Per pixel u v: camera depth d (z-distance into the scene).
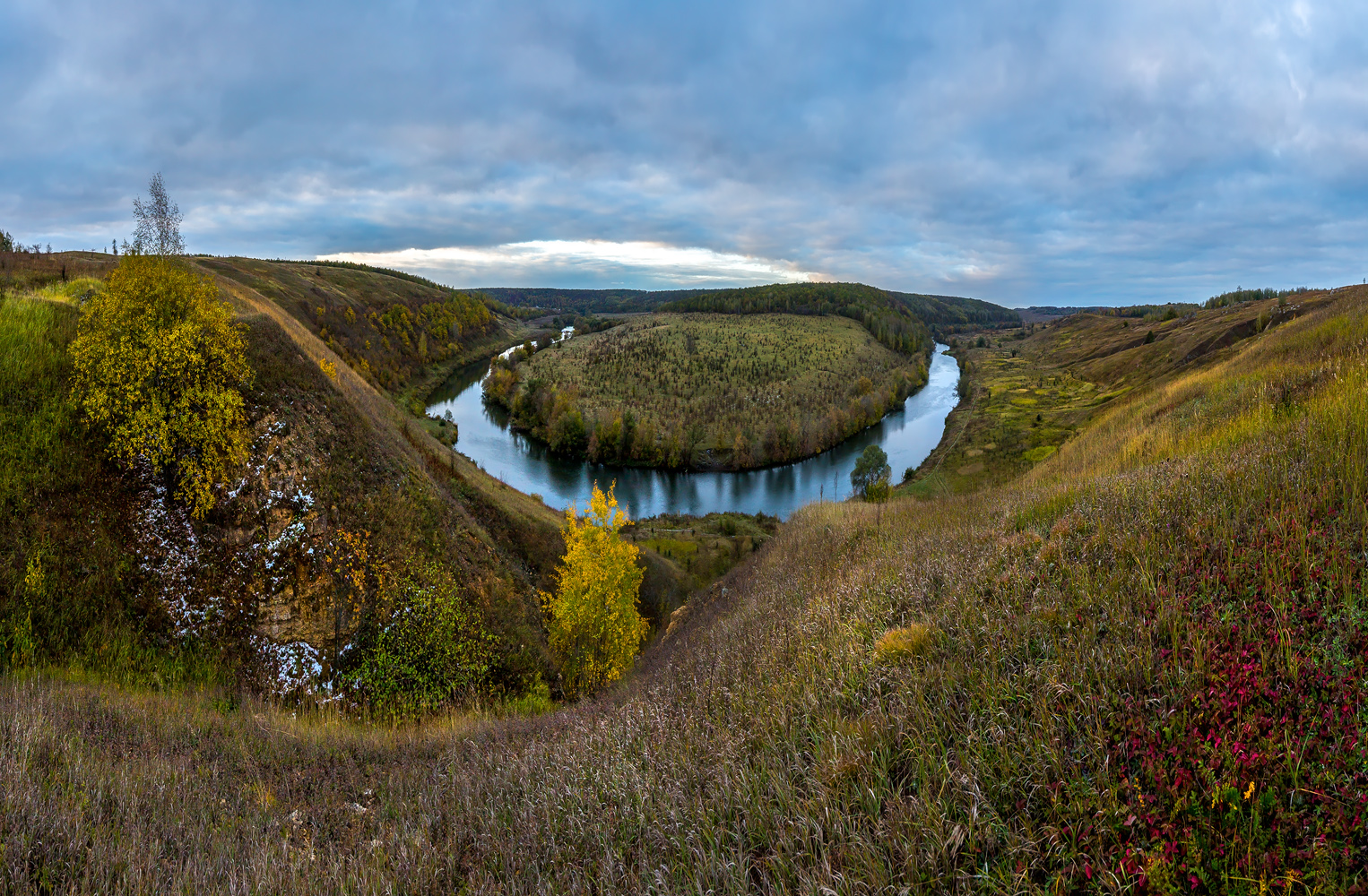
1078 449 25.36
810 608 9.37
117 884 4.46
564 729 8.62
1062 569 6.08
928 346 190.75
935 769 3.92
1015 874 3.08
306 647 16.83
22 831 4.81
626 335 170.75
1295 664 3.50
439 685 18.12
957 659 5.21
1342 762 2.98
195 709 11.39
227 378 19.08
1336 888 2.55
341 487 20.67
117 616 14.38
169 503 16.70
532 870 4.57
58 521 14.73
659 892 3.82
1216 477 6.87
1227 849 2.86
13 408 15.69
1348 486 5.32
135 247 16.86
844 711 5.34
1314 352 17.73
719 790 4.82
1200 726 3.51
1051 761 3.61
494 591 22.80
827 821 3.88
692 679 8.33
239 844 5.58
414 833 5.43
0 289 21.78
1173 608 4.44
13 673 11.91
